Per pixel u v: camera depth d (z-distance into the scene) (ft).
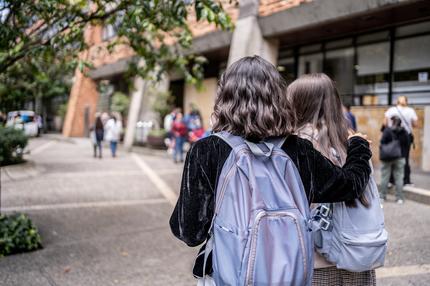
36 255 17.15
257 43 38.34
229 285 4.84
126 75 23.15
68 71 21.53
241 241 4.87
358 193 5.90
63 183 34.81
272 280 4.73
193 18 48.57
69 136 93.86
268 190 5.12
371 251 6.13
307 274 4.97
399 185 23.84
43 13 15.99
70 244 18.76
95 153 54.49
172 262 16.37
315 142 6.75
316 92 6.91
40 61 21.18
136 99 67.51
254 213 4.94
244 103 5.53
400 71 35.32
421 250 15.58
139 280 14.49
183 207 5.41
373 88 37.60
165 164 47.52
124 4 16.39
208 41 46.88
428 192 24.09
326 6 31.42
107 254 17.34
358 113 38.06
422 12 30.58
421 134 33.42
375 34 37.24
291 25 35.09
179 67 22.61
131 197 29.43
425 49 33.45
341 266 6.30
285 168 5.39
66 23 17.19
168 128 57.00
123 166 45.73
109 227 21.66
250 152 5.34
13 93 23.57
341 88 40.40
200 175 5.42
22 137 41.37
